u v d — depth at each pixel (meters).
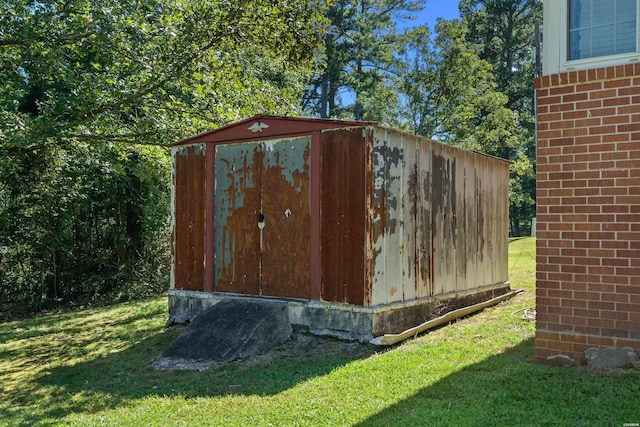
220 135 7.07
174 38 8.05
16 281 11.88
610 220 4.24
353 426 3.54
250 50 9.21
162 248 13.81
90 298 12.68
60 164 10.26
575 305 4.39
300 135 6.38
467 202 7.89
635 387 3.77
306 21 8.70
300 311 6.24
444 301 7.14
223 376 5.02
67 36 7.54
